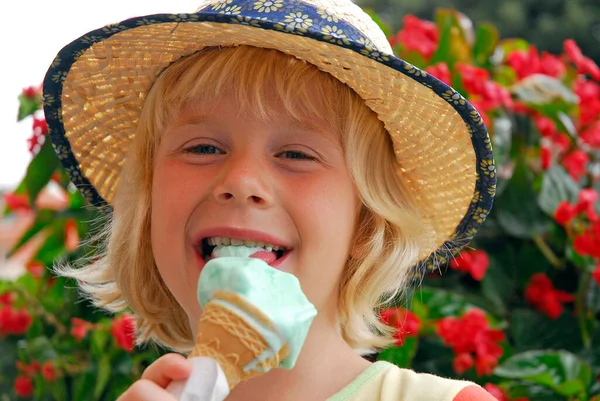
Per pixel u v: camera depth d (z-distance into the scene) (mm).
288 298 1462
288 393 1907
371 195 1974
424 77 1836
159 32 1919
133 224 2162
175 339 2314
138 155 2111
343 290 2045
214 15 1706
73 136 2326
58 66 2139
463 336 2770
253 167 1802
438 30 3377
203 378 1352
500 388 2793
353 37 1951
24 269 3717
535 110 3221
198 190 1834
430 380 1888
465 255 2934
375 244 2031
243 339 1386
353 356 2021
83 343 3232
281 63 1860
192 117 1891
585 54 10016
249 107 1834
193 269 1844
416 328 2754
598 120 3303
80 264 3203
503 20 10109
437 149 2082
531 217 3025
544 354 2701
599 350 2928
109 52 2059
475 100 3057
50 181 3305
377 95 1929
